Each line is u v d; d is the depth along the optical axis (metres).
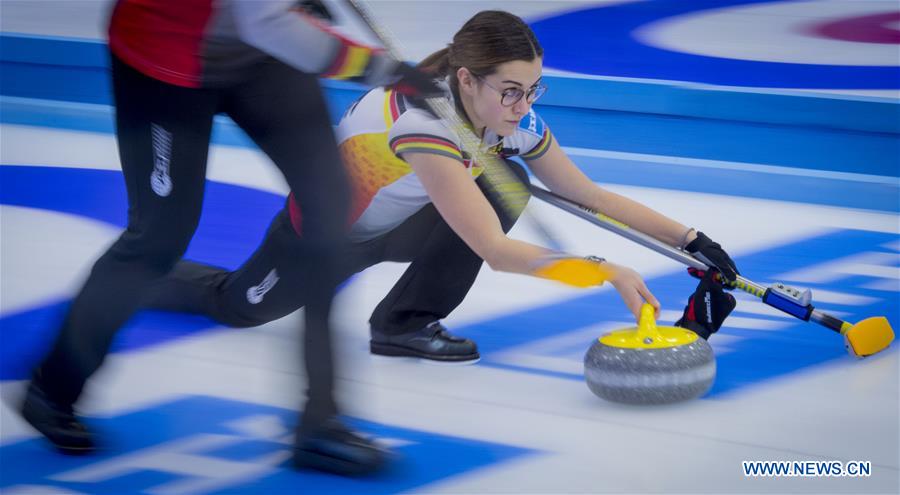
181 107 6.95
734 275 9.52
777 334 10.45
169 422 8.59
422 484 7.54
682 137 16.38
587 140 16.83
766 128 15.98
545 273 8.20
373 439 7.84
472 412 8.76
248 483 7.59
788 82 17.00
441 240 9.48
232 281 10.12
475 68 8.25
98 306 7.48
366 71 6.82
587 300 11.49
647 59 18.77
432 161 8.41
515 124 8.45
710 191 15.67
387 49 7.41
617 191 15.70
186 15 6.77
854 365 9.68
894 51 19.53
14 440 8.27
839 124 15.60
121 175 15.85
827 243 13.31
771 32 21.17
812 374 9.48
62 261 12.42
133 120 7.01
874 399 8.95
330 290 7.50
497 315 11.11
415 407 8.87
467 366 9.77
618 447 8.09
